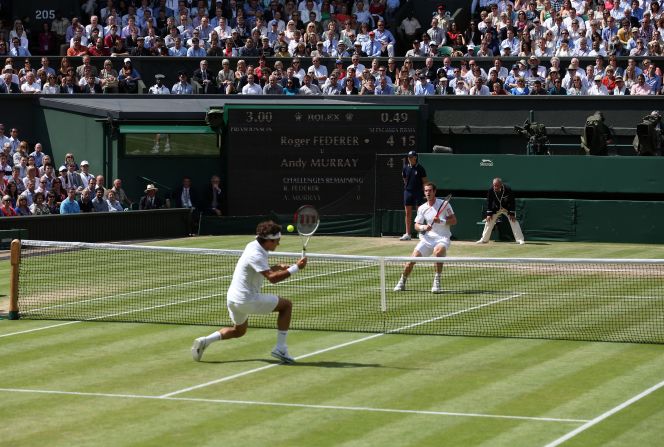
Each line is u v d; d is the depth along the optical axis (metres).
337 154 37.78
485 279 27.12
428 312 22.69
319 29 44.00
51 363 18.19
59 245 22.62
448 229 25.14
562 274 27.97
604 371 17.34
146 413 14.89
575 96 38.88
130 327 21.38
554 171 35.78
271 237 17.48
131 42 42.41
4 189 34.47
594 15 42.88
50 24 45.06
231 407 15.18
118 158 38.06
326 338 20.16
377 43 43.00
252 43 41.78
